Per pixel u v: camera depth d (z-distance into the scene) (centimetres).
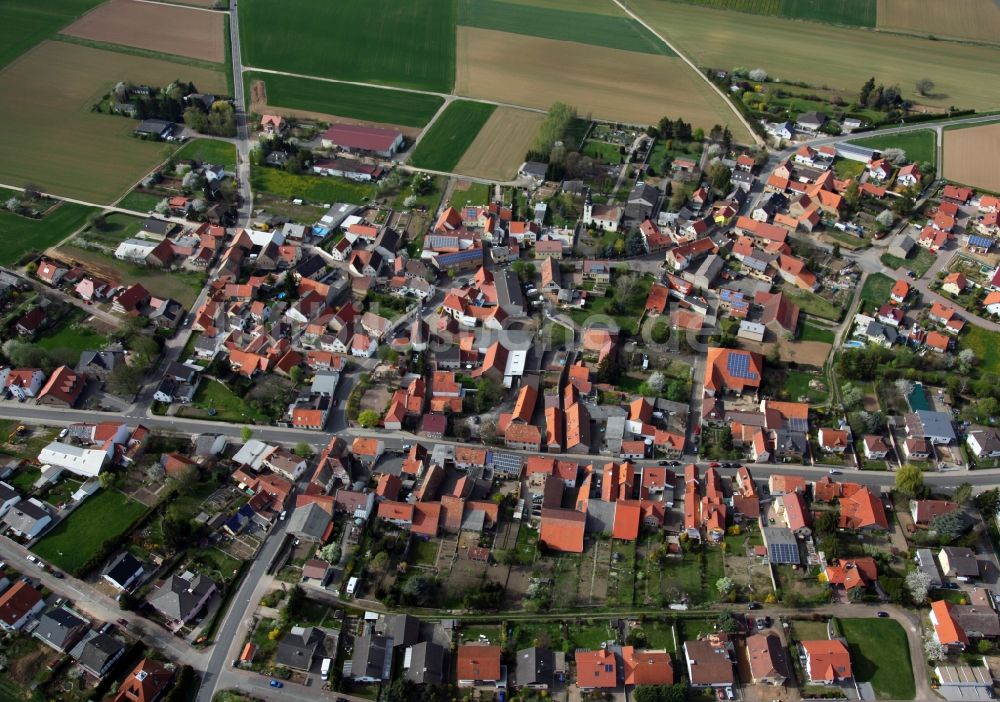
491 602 15150
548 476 17662
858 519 16575
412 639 14625
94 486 17338
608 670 13962
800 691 14000
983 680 13988
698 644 14375
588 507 16938
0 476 17475
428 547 16375
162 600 14925
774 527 16512
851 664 14288
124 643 14438
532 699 13900
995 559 16125
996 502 16775
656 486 17375
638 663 14025
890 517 16962
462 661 14050
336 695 13888
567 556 16212
